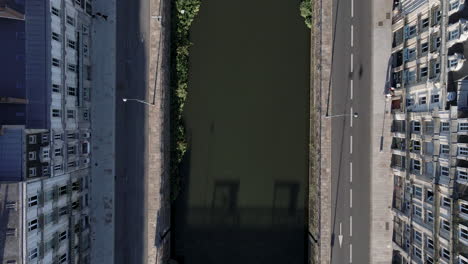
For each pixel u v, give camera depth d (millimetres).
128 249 65500
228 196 69438
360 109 66750
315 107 67625
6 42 49031
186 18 66625
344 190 66500
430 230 54219
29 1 49406
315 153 67375
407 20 62062
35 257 47500
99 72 65375
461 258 46531
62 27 54031
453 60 48844
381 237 67438
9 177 45125
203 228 69562
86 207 64375
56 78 53000
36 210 47344
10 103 48719
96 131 65750
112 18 65000
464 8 47188
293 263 69750
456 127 47781
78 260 61375
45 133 50000
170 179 68312
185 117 69250
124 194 65500
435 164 52312
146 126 64875
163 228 65625
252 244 69625
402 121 64500
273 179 69562
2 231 43750
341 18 65750
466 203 45875
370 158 67062
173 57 66875
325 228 65875
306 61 69312
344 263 66500
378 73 67062
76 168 60062
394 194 67375
